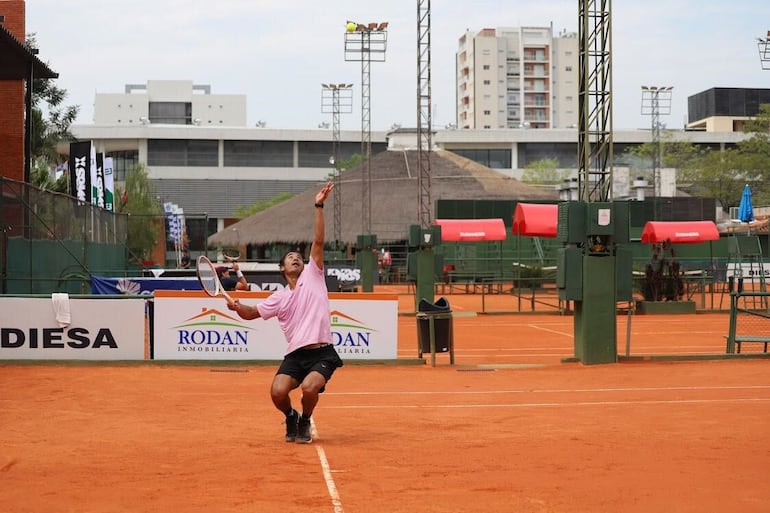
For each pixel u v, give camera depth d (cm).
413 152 8894
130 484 907
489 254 6469
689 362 2203
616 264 2189
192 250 8788
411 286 6600
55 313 2150
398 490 880
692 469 978
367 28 6856
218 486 897
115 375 1969
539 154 14300
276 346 2170
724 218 9300
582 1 2241
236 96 17775
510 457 1054
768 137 11400
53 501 836
